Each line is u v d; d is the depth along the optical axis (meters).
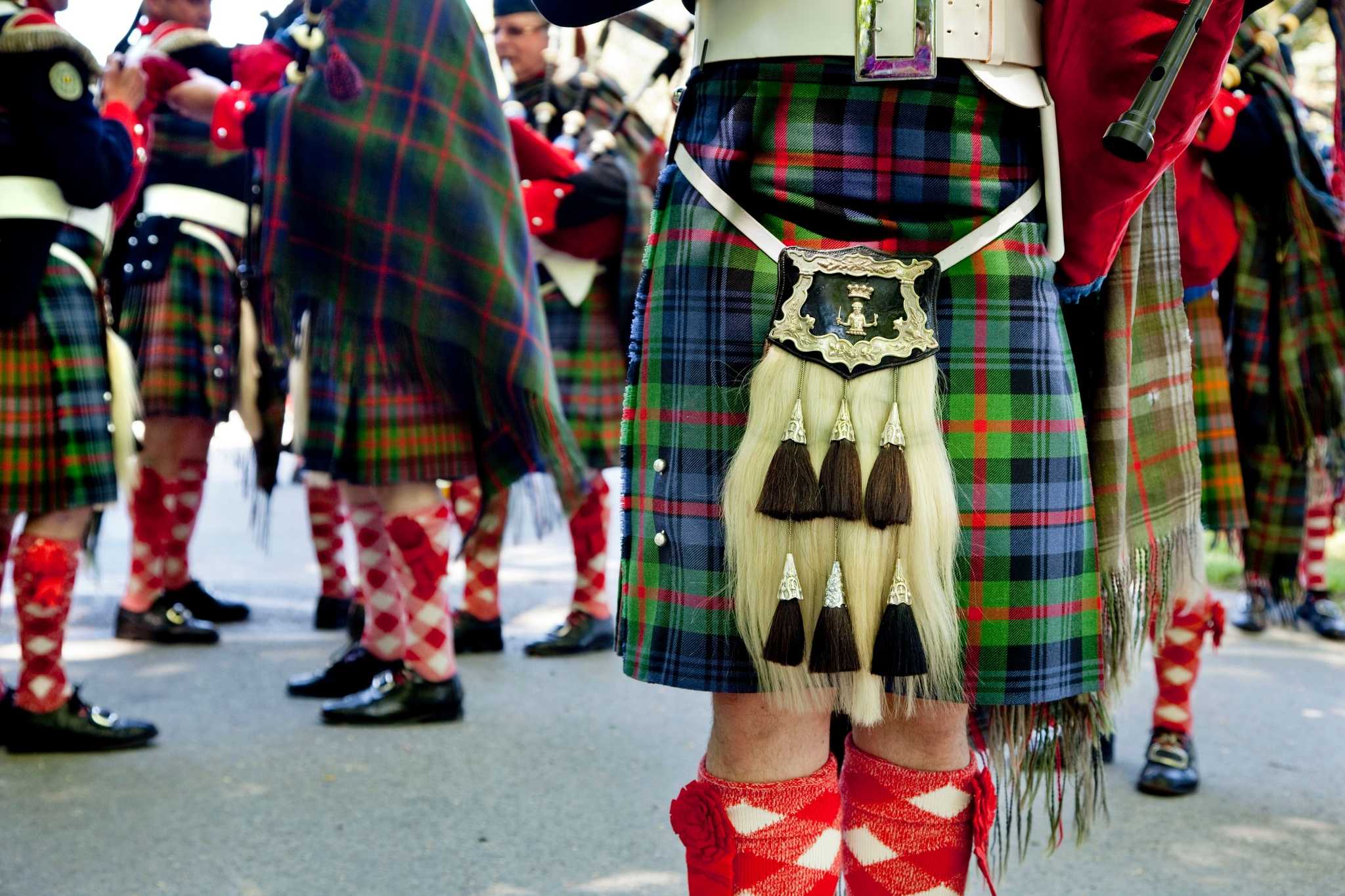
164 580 4.16
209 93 3.00
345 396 2.93
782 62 1.27
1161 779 2.68
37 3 2.67
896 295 1.23
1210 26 1.23
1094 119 1.26
